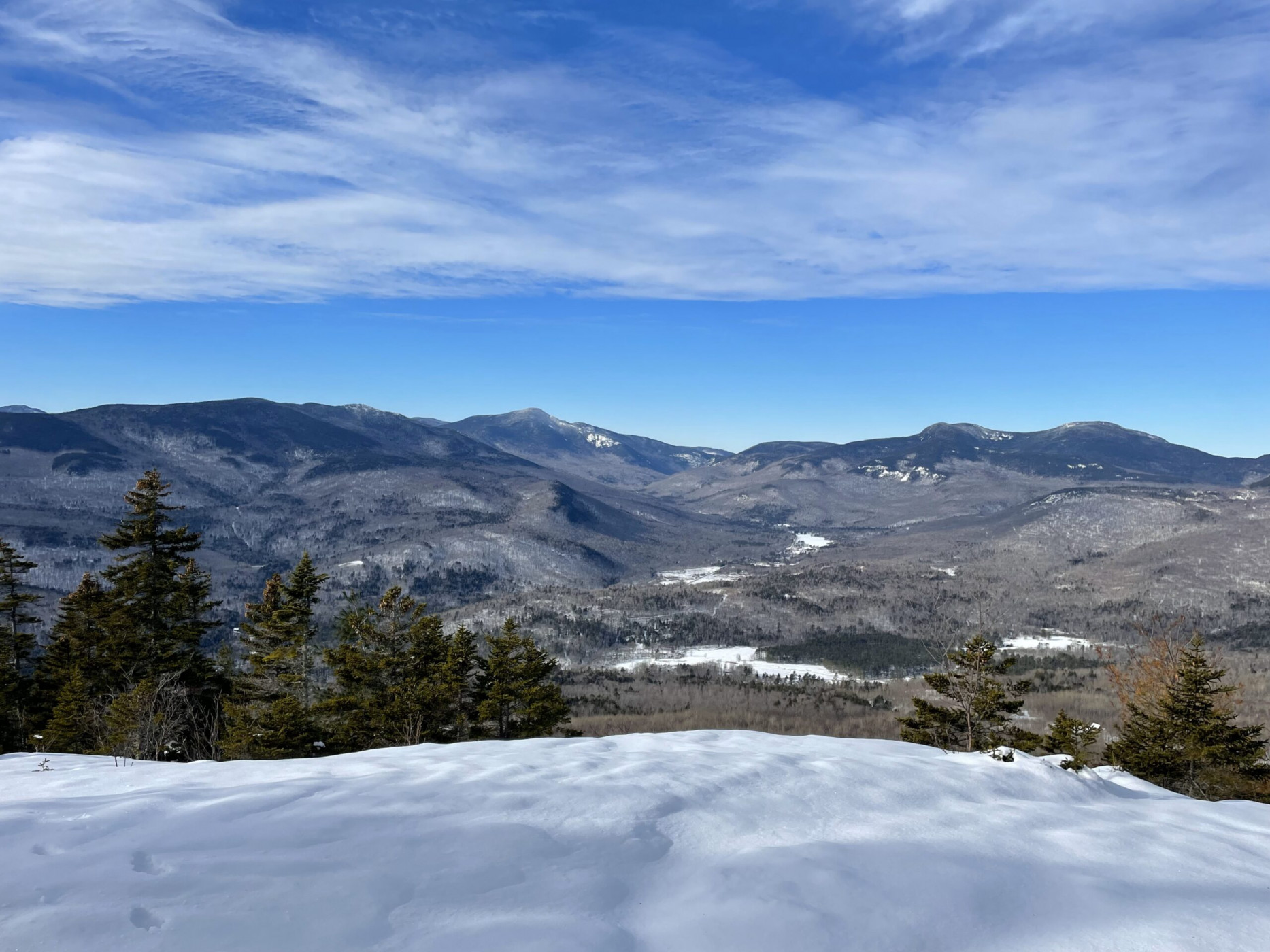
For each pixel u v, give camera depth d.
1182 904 5.29
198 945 3.78
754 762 8.86
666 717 81.12
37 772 9.49
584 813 6.43
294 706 24.41
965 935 4.59
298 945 3.86
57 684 31.92
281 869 4.79
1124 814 8.00
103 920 3.98
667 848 5.81
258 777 8.00
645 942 4.26
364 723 26.75
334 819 5.84
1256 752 23.52
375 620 28.47
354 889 4.55
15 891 4.32
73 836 5.30
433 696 27.30
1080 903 5.20
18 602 32.06
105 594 31.39
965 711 20.97
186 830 5.48
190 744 26.88
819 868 5.39
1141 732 25.86
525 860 5.29
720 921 4.51
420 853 5.23
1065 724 23.02
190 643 31.98
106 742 22.86
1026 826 7.07
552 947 4.02
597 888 4.92
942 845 6.17
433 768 8.15
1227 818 8.20
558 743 11.48
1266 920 5.08
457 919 4.30
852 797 7.58
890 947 4.37
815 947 4.27
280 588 30.02
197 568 32.81
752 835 6.21
